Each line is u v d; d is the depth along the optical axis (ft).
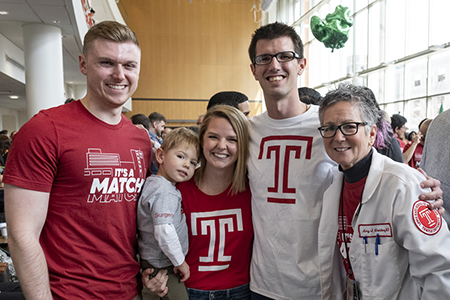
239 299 5.39
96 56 4.25
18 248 3.77
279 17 51.37
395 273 4.00
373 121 4.18
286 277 5.05
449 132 4.24
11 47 22.65
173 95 49.44
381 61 33.71
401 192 3.89
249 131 5.62
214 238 5.32
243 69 50.78
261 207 5.29
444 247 3.67
